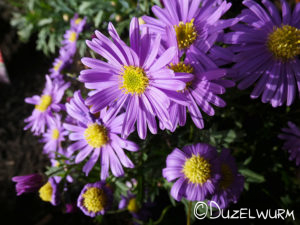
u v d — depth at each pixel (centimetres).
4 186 19
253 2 8
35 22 20
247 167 12
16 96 22
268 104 13
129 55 7
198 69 7
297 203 13
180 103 6
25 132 20
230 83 7
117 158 9
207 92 7
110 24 6
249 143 13
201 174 8
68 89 13
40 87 21
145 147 10
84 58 7
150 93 7
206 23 7
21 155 20
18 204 18
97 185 9
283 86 8
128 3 13
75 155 11
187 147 8
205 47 7
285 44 7
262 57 8
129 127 7
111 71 7
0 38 22
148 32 7
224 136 10
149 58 7
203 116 7
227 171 9
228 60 7
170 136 9
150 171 11
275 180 13
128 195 13
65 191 11
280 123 13
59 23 19
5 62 22
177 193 8
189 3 7
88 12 16
